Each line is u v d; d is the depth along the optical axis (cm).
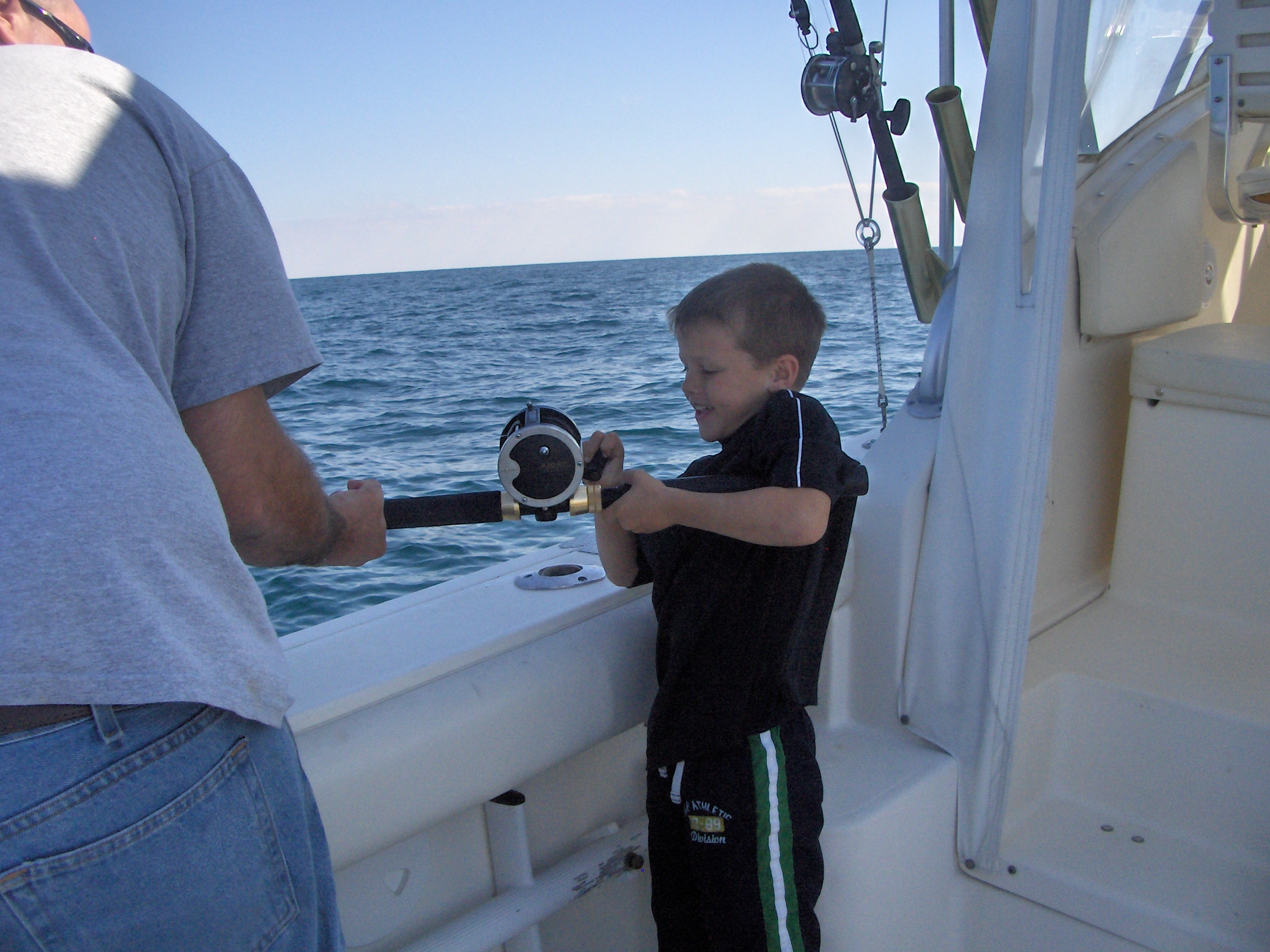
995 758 129
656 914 116
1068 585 175
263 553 77
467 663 104
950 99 136
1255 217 179
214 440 69
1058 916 129
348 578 371
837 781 128
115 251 60
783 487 92
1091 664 152
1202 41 169
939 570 132
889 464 139
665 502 89
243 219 70
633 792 133
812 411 101
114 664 55
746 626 104
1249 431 160
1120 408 180
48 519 54
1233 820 135
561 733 108
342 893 104
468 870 115
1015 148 118
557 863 123
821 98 132
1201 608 170
